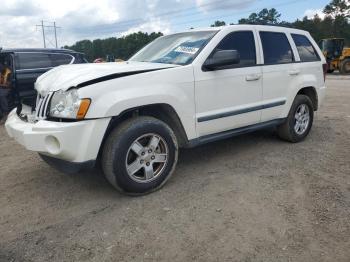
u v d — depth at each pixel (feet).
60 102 11.57
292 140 18.69
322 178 13.89
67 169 11.77
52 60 28.89
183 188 13.26
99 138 11.50
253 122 16.38
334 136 20.25
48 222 11.25
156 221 10.97
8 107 27.58
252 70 15.84
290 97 17.97
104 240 10.10
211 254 9.31
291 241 9.77
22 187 14.11
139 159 12.44
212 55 14.40
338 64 78.54
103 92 11.48
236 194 12.62
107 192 13.23
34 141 11.51
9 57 27.27
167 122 13.85
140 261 9.14
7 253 9.68
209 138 14.69
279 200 12.10
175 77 13.12
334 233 10.10
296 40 19.01
